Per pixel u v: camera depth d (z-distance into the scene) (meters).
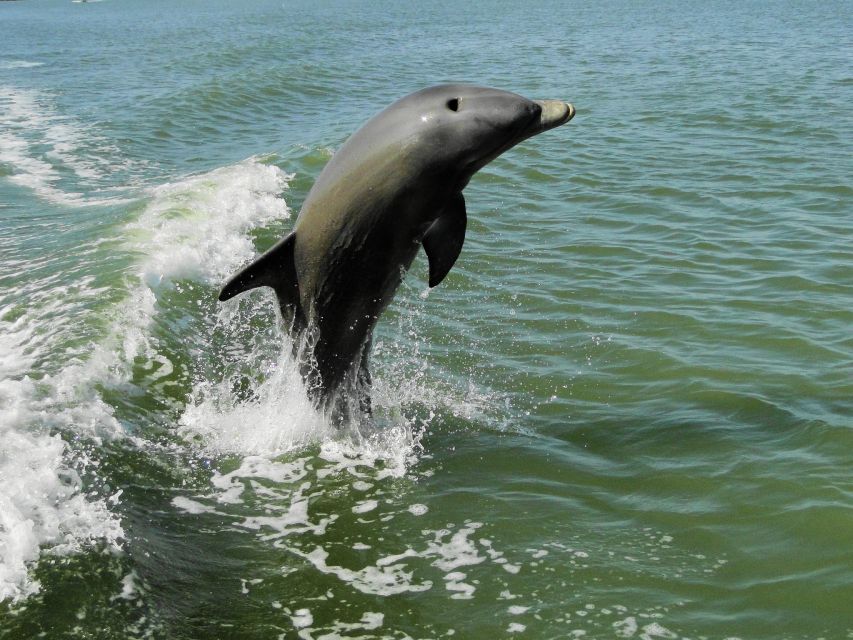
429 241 4.30
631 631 3.69
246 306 5.75
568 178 8.84
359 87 16.05
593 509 4.23
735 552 4.00
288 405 4.68
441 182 4.17
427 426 4.73
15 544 3.84
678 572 3.92
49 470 4.18
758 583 3.87
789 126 11.27
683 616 3.75
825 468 4.41
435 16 38.03
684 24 29.66
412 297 5.95
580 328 5.63
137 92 14.94
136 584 3.78
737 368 5.18
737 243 6.87
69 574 3.77
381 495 4.30
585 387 5.06
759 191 8.31
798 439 4.61
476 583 3.88
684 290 6.10
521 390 5.04
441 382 5.07
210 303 5.80
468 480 4.39
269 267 4.28
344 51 22.53
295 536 4.09
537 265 6.50
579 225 7.37
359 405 4.66
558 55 20.62
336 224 4.24
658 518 4.17
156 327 5.35
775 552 4.00
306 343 4.51
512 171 9.04
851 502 4.21
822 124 11.34
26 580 3.73
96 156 10.16
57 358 4.93
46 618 3.62
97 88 15.62
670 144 10.38
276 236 6.92
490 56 20.86
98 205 7.87
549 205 7.96
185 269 6.09
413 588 3.86
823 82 14.81
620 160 9.59
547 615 3.76
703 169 9.16
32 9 49.38
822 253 6.64
